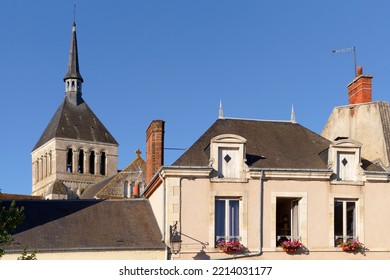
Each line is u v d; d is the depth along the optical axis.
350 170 23.28
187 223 21.77
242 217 22.09
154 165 25.09
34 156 102.94
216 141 22.39
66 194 90.06
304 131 25.75
